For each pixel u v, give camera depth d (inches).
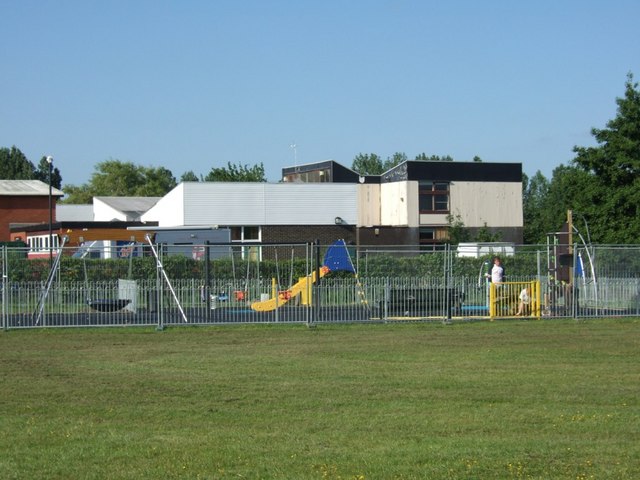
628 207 1975.9
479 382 693.3
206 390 659.4
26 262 1248.8
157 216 2645.2
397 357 845.8
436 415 562.3
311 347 927.0
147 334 1055.0
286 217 2536.9
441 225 2699.3
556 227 2795.3
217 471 423.2
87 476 416.2
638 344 943.7
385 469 424.5
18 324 1117.1
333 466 430.6
